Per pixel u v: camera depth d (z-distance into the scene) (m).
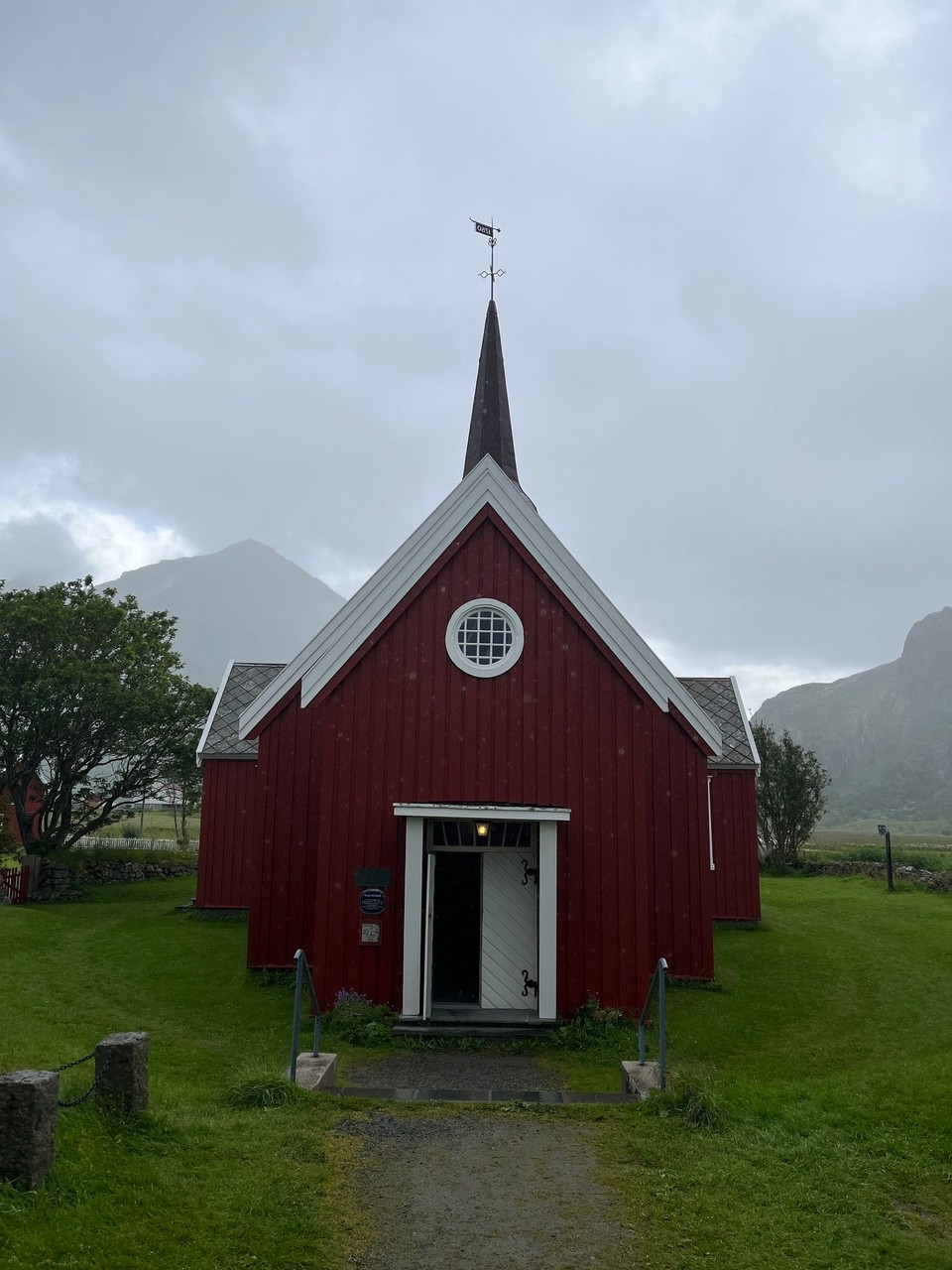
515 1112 8.88
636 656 15.21
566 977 14.23
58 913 23.36
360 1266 5.96
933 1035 13.69
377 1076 11.52
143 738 28.23
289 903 16.91
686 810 16.67
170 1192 6.65
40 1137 6.28
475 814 14.03
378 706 15.00
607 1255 6.16
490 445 19.72
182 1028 13.28
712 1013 14.88
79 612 27.41
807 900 26.56
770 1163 7.62
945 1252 6.30
